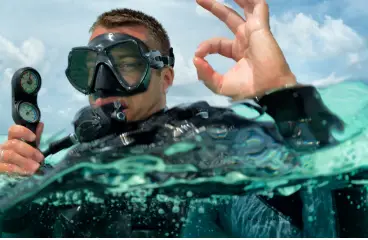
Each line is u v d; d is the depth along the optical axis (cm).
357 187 55
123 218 53
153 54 62
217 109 60
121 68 60
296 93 52
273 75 52
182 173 51
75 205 53
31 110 60
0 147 58
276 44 54
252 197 56
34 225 56
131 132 57
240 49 56
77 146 60
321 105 53
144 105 60
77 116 60
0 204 54
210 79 57
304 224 55
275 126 55
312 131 53
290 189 53
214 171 51
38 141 61
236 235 57
